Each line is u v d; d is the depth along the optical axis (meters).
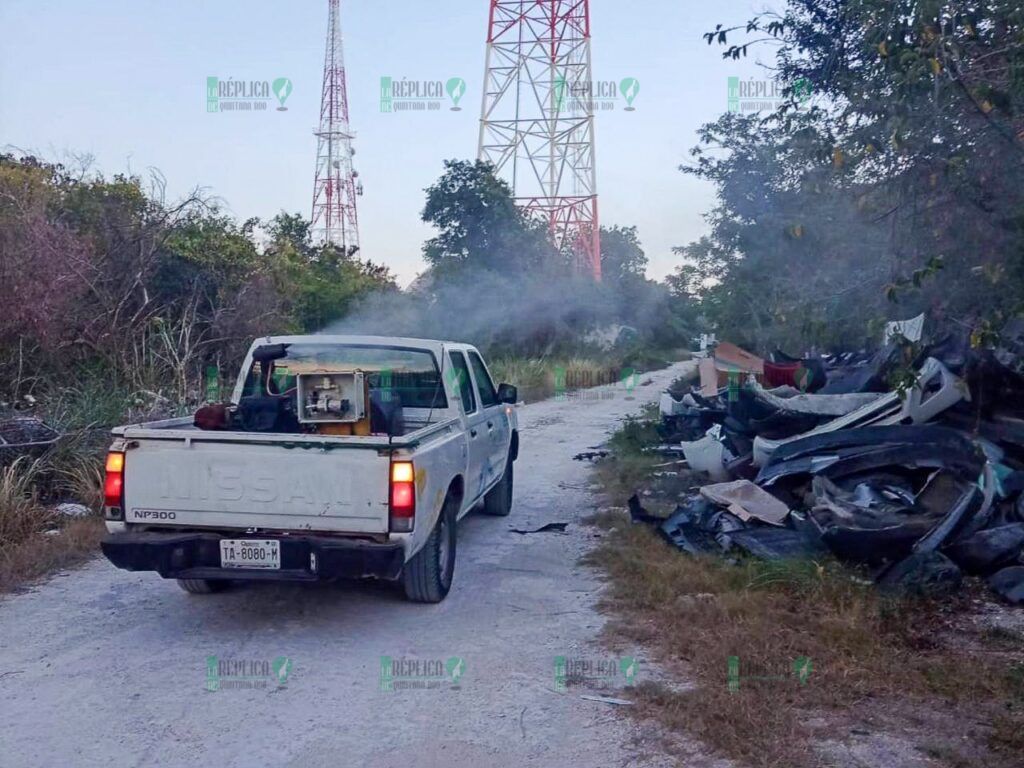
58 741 4.38
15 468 8.61
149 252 13.38
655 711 4.66
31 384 11.30
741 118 12.23
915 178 4.84
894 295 4.34
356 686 5.03
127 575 7.09
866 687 4.82
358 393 6.11
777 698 4.68
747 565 6.62
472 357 8.42
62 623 6.02
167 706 4.77
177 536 5.54
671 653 5.42
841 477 7.70
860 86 5.09
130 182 14.54
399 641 5.71
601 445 14.62
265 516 5.48
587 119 28.38
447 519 6.60
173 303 13.58
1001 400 7.80
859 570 6.46
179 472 5.54
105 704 4.78
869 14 4.73
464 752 4.28
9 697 4.86
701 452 10.09
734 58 6.01
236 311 14.55
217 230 15.36
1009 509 6.91
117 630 5.89
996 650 5.30
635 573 6.93
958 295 4.89
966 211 4.82
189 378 12.29
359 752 4.29
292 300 17.22
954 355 7.81
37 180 14.91
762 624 5.62
